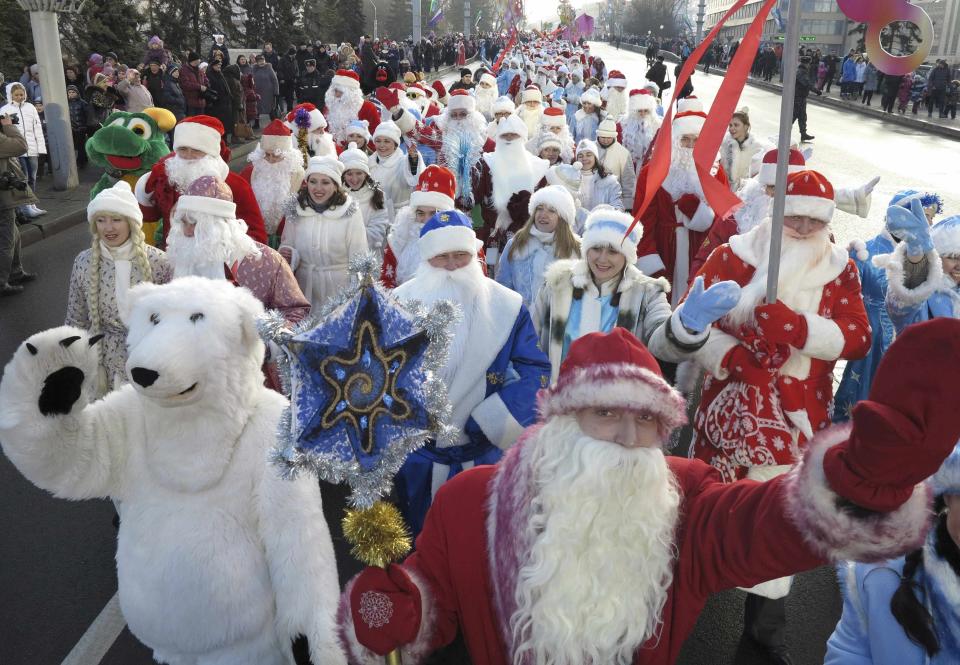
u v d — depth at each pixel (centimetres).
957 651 173
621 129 1151
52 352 223
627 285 398
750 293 347
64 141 1396
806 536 152
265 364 431
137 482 245
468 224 358
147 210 630
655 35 10406
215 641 244
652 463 178
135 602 245
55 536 450
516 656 180
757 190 539
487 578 191
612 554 176
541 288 419
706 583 179
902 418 130
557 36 5191
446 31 10175
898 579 182
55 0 1337
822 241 352
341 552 418
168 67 1925
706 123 301
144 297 247
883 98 3058
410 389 187
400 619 178
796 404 343
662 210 686
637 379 175
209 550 239
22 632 368
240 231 441
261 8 4353
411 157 792
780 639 349
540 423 196
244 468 243
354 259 187
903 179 1661
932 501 148
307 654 235
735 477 359
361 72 2841
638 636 176
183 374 227
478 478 201
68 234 1191
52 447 226
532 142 1094
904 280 428
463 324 348
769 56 4419
